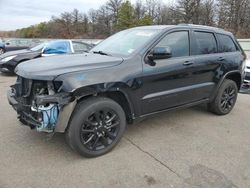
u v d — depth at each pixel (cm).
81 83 322
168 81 414
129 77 363
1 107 556
